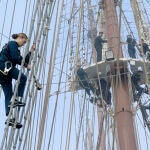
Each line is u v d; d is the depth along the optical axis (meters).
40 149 16.16
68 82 25.23
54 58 20.62
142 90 28.67
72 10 27.16
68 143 19.03
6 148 13.87
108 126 21.98
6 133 13.01
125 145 27.28
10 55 13.30
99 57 29.08
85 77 27.28
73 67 27.33
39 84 14.85
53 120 19.52
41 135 16.45
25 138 15.61
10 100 13.42
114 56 28.78
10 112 12.99
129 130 27.77
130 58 28.41
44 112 17.12
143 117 28.06
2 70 13.18
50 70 18.53
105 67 28.64
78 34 24.41
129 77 25.72
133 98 27.81
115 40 29.48
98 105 27.34
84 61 29.02
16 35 13.88
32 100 15.55
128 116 28.09
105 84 28.52
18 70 13.55
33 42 14.63
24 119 14.10
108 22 30.69
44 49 16.56
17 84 13.13
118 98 28.62
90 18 27.83
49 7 16.55
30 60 14.07
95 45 29.30
